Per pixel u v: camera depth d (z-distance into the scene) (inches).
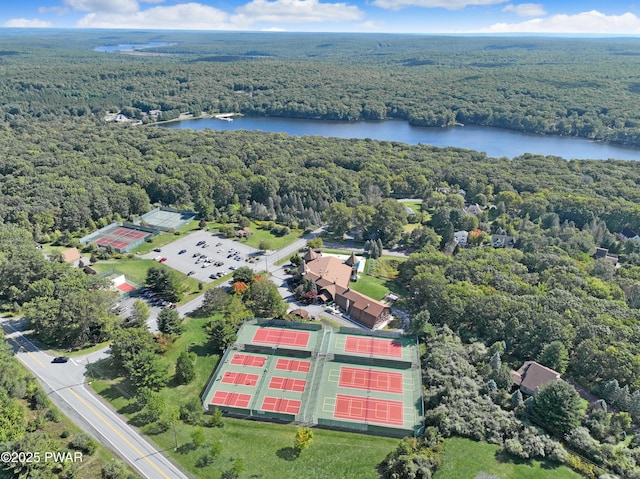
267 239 7559.1
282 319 5128.0
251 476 3221.0
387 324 5231.3
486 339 4670.3
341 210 7514.8
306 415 3791.8
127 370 4296.3
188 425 3683.6
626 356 4030.5
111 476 3090.6
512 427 3526.1
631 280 5561.0
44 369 4315.9
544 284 5403.5
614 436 3503.9
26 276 5315.0
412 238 7381.9
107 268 6402.6
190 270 6417.3
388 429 3644.2
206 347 4712.1
